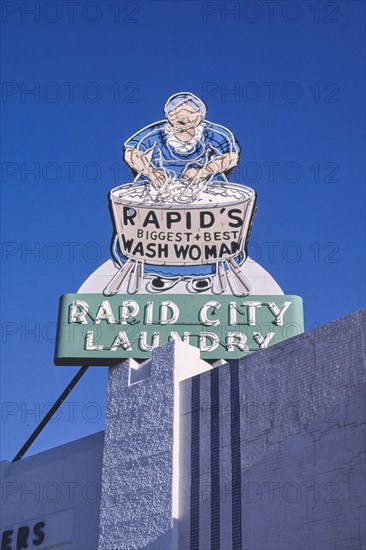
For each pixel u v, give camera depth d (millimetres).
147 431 28266
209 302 32438
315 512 23141
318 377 24844
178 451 27344
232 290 32750
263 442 25297
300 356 25594
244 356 28781
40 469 33250
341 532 22375
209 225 34062
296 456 24281
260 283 32938
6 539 32656
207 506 25719
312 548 22781
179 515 26297
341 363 24453
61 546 30906
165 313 32188
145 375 29656
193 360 29312
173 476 26797
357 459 22844
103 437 31797
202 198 34469
